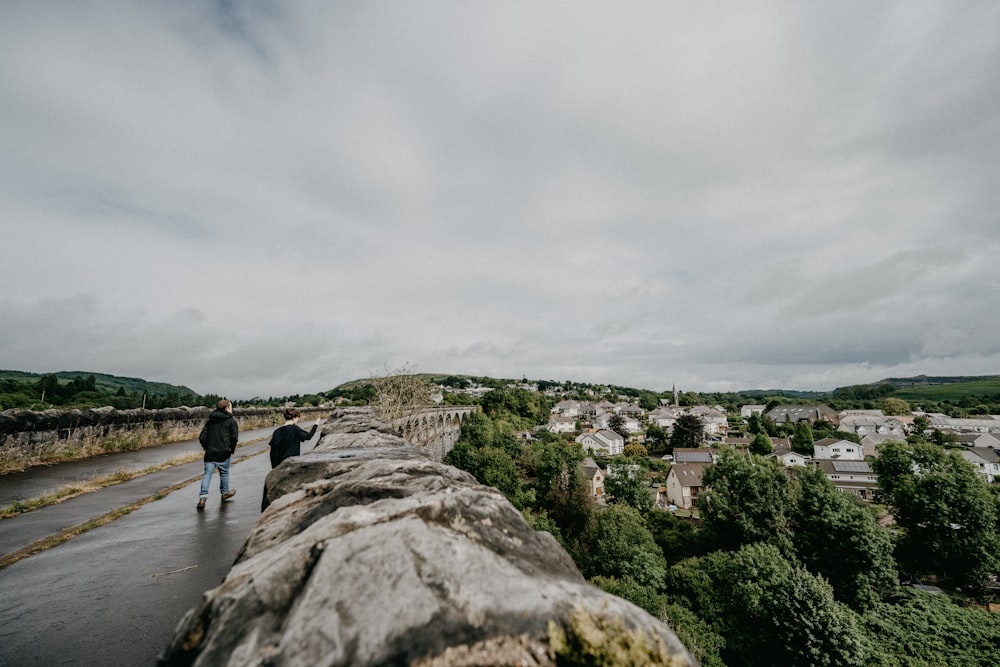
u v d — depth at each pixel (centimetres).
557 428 10569
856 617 2483
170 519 592
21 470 907
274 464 555
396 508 186
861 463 6384
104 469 938
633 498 4438
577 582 172
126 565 430
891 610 2584
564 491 4050
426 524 174
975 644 2248
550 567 183
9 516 599
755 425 10744
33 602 351
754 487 3222
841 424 11625
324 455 423
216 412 698
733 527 3312
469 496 215
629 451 8894
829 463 6488
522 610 131
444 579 139
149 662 272
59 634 302
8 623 316
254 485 830
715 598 2503
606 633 131
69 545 486
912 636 2352
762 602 2262
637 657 126
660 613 2455
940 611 2564
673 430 9262
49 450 1020
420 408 2669
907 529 3297
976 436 8831
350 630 119
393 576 138
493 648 121
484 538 184
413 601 129
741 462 3459
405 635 119
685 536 3747
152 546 484
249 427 2103
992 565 2814
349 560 144
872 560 2678
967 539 2925
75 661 270
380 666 111
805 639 2061
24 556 451
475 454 4462
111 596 362
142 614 333
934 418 12162
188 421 1639
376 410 2295
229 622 132
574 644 127
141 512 628
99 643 291
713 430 12338
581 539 3634
